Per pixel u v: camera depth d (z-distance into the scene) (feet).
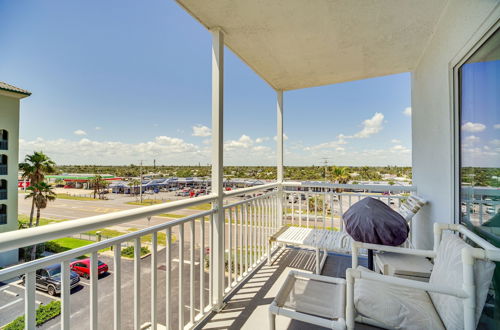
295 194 11.53
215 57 6.73
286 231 9.43
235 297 6.91
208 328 5.60
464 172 5.70
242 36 7.20
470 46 4.99
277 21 6.44
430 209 7.88
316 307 4.13
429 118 7.89
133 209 3.91
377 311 3.97
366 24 6.68
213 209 6.43
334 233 9.06
